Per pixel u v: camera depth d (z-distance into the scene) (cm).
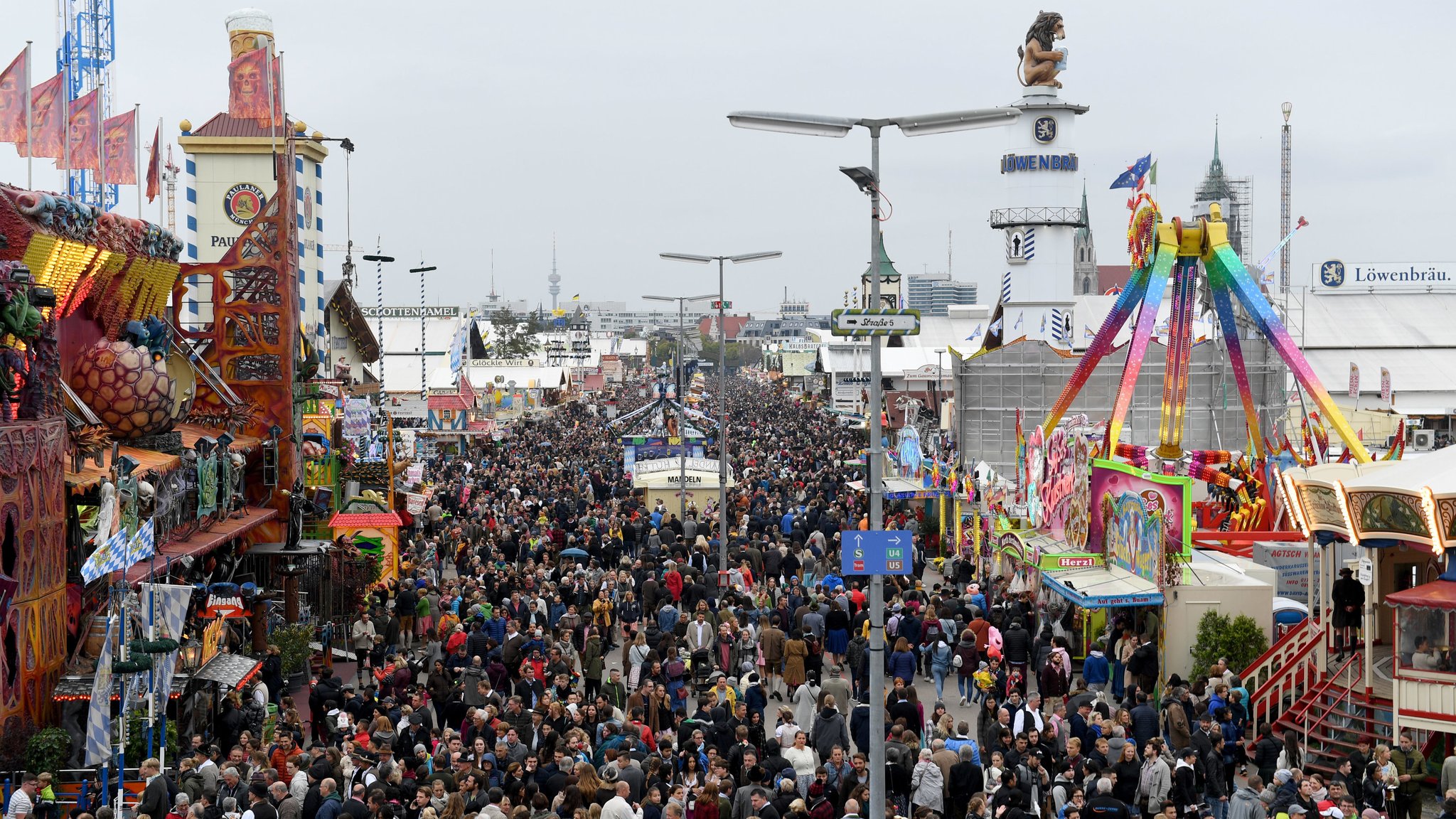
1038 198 16338
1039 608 5475
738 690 4094
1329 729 3994
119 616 3394
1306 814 2861
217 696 3806
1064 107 16212
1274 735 4091
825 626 4969
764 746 3434
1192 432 11538
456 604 5528
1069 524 5519
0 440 3191
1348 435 6362
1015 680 4362
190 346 5494
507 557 7100
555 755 3178
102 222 4209
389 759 3036
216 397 5575
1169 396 7081
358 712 3903
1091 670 4459
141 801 2953
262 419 5638
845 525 7675
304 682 4981
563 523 7725
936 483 7900
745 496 9000
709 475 9288
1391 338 16212
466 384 14775
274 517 5588
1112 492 5056
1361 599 4178
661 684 4241
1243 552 5759
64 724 3375
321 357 9462
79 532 3731
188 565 4172
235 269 5638
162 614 3447
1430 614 3662
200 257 8681
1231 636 4556
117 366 4262
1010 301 16550
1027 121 16300
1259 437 6875
